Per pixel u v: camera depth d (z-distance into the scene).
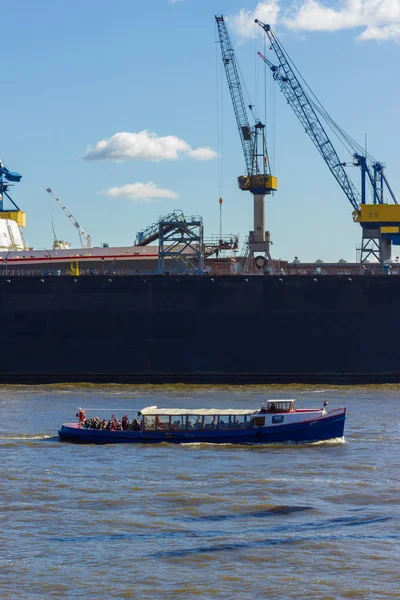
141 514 73.81
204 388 148.00
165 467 89.81
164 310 155.12
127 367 155.88
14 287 156.88
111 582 59.78
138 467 89.81
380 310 154.38
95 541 67.44
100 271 182.00
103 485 82.44
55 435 105.12
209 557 64.19
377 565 62.78
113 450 97.88
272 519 72.69
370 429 107.31
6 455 94.69
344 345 154.88
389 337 154.62
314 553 64.94
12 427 109.12
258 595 57.84
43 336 156.62
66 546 66.31
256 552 65.12
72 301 156.12
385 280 154.38
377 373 154.88
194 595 57.81
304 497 78.69
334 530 69.88
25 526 70.62
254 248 188.62
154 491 80.38
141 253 186.75
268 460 92.69
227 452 97.19
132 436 101.38
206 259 193.62
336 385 152.62
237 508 75.50
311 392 141.75
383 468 88.69
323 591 58.47
